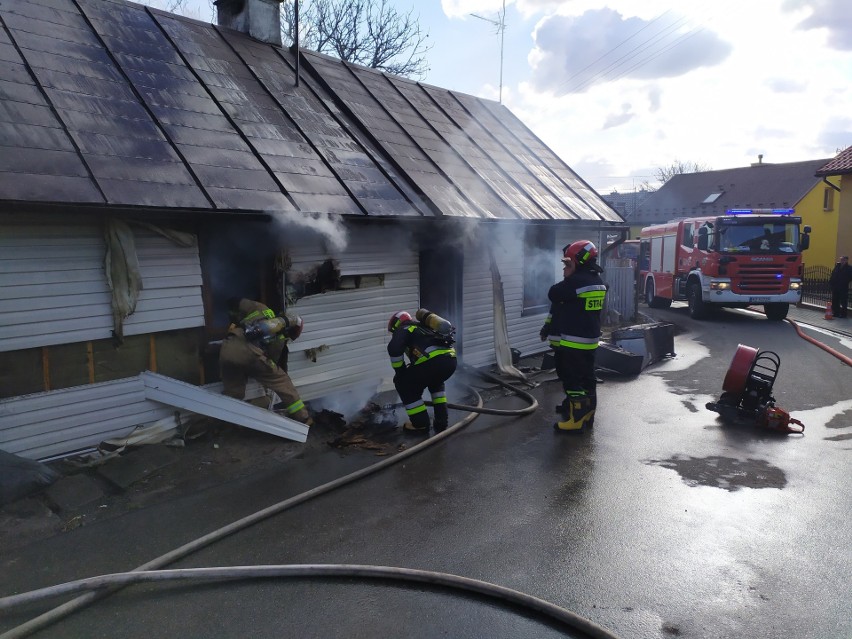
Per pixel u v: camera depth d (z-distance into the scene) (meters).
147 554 3.88
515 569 3.71
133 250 5.33
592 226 10.99
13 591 3.44
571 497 4.79
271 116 7.46
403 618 3.22
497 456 5.75
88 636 3.05
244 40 8.84
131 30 7.27
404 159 8.34
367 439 6.14
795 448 5.96
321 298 7.14
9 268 4.70
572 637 3.07
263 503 4.66
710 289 15.12
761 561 3.80
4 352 4.76
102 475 4.92
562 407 6.98
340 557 3.84
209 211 5.34
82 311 5.12
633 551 3.93
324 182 6.77
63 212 4.62
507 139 11.75
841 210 19.61
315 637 3.06
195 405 5.68
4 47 5.70
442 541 4.07
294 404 6.24
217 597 3.39
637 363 9.32
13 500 4.39
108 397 5.32
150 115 6.09
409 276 8.27
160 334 5.72
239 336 5.89
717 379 9.11
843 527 4.26
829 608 3.30
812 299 19.97
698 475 5.25
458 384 8.53
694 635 3.08
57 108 5.35
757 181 35.34
